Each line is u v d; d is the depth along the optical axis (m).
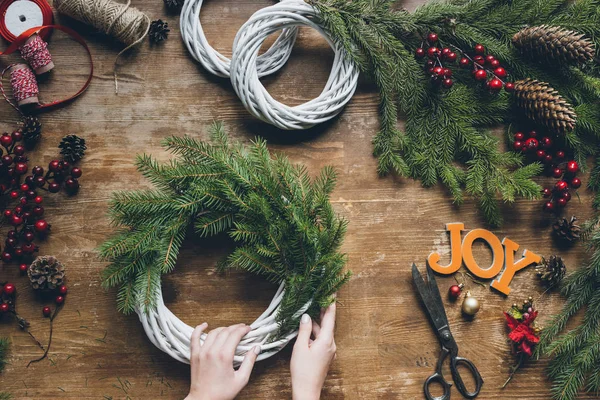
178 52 1.24
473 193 1.19
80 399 1.20
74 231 1.21
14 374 1.20
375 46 1.19
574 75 1.20
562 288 1.22
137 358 1.20
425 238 1.24
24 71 1.20
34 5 1.22
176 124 1.23
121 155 1.23
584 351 1.18
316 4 1.17
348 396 1.21
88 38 1.23
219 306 1.22
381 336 1.22
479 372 1.22
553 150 1.24
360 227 1.23
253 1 1.26
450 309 1.23
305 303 1.13
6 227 1.21
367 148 1.24
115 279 1.11
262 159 1.12
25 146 1.22
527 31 1.17
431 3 1.20
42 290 1.20
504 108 1.20
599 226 1.22
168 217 1.13
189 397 1.10
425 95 1.20
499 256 1.24
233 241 1.23
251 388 1.20
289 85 1.25
